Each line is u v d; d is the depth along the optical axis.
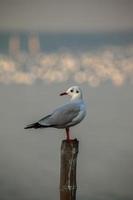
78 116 15.85
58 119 15.67
